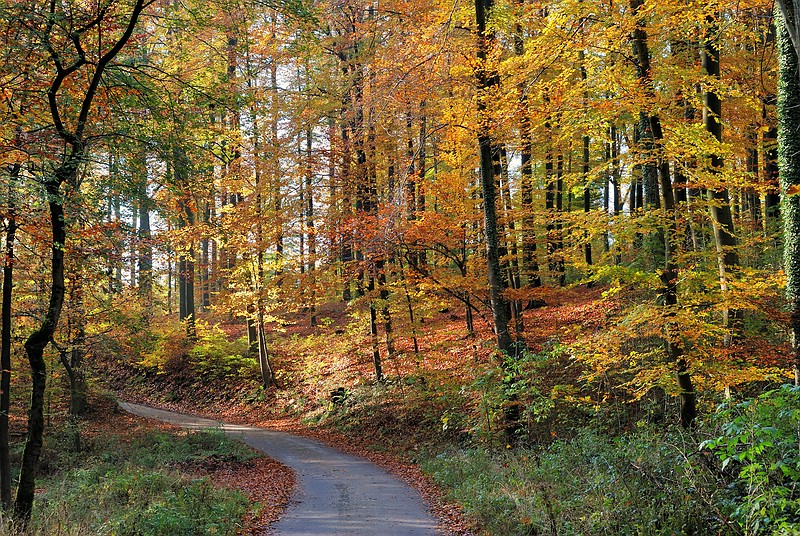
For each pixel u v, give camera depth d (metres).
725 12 11.30
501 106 11.70
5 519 8.50
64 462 16.64
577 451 10.27
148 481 11.02
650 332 10.35
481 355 16.12
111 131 9.81
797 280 9.69
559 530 7.05
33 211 9.21
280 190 21.67
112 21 9.11
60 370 20.95
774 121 13.61
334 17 18.05
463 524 8.66
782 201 10.05
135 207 10.81
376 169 20.00
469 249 17.17
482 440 13.45
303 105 19.56
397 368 19.33
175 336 28.53
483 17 12.59
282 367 26.02
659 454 7.58
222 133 11.26
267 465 14.68
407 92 13.35
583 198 27.38
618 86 10.10
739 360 9.80
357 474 13.41
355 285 20.70
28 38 8.40
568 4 10.17
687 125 9.88
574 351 11.58
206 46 12.60
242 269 23.45
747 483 5.93
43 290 13.95
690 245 13.89
